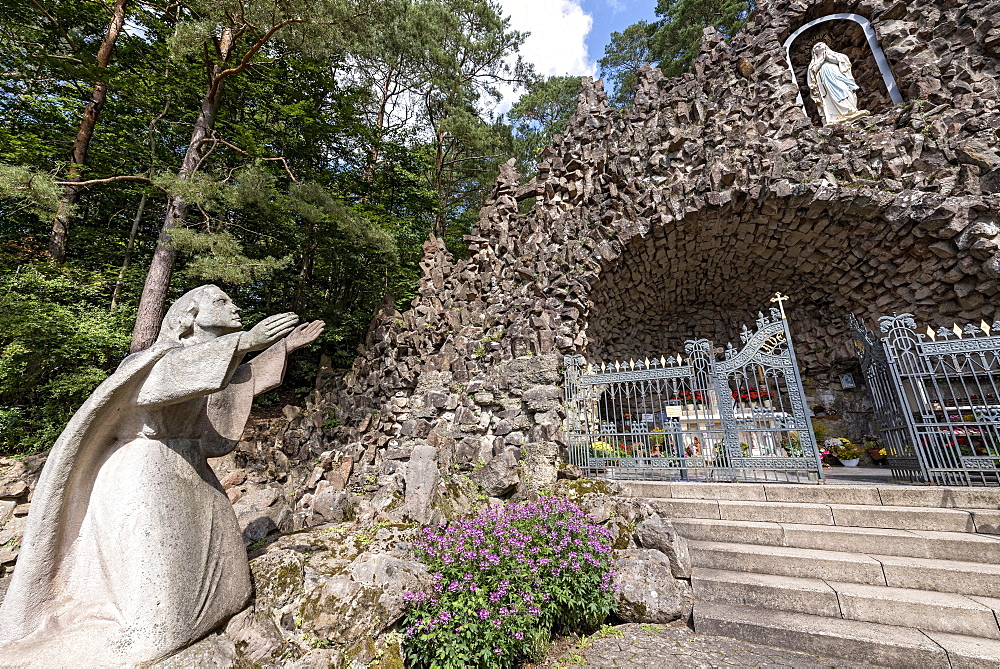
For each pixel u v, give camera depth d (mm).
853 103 9562
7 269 8141
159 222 13578
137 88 10664
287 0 7859
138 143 11477
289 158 13797
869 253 9250
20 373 7203
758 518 5109
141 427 2641
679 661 3404
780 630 3557
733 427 6133
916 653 3143
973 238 7520
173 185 7562
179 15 10531
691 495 5719
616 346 12383
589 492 5980
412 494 4613
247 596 2883
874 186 8219
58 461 2391
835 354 11211
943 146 8008
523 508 4977
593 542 4402
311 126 12820
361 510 4762
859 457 10117
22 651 2201
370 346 9797
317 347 12555
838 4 10016
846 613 3674
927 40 9062
